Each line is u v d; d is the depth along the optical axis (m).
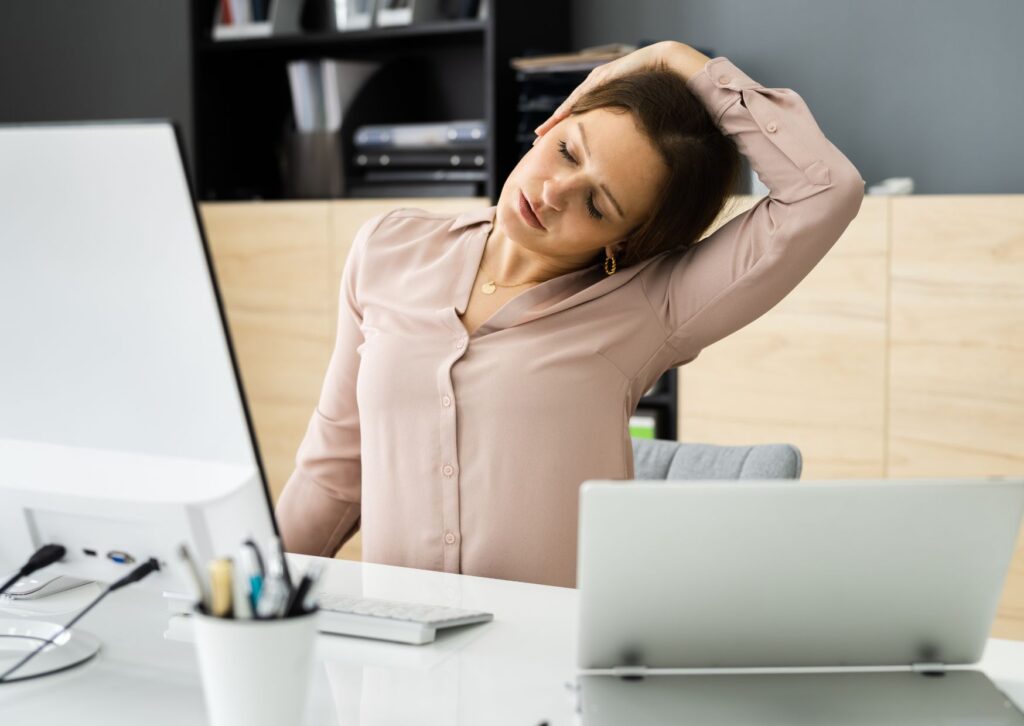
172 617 1.21
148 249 0.96
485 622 1.19
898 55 3.16
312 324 3.47
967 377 2.76
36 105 4.29
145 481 1.01
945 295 2.77
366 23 3.50
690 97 1.44
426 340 1.47
